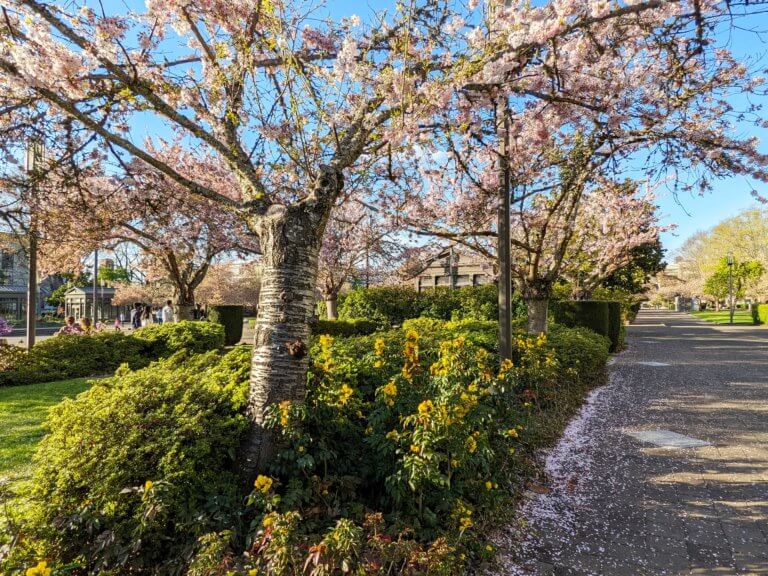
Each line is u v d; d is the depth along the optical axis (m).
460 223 6.87
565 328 9.65
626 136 4.63
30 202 5.46
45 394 6.08
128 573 1.96
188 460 2.21
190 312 10.94
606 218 9.51
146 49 3.54
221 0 3.13
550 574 2.30
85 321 12.00
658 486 3.38
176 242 8.83
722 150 4.35
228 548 1.93
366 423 3.02
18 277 37.22
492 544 2.51
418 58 3.41
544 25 2.95
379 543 1.88
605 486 3.39
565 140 6.50
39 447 2.47
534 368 5.00
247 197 3.00
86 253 10.41
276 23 2.87
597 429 4.84
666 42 3.87
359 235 10.72
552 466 3.77
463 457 2.47
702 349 12.73
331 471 2.62
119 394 2.54
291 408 2.41
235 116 3.12
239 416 2.65
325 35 4.00
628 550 2.52
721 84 4.38
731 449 4.19
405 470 2.35
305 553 1.82
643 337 17.33
